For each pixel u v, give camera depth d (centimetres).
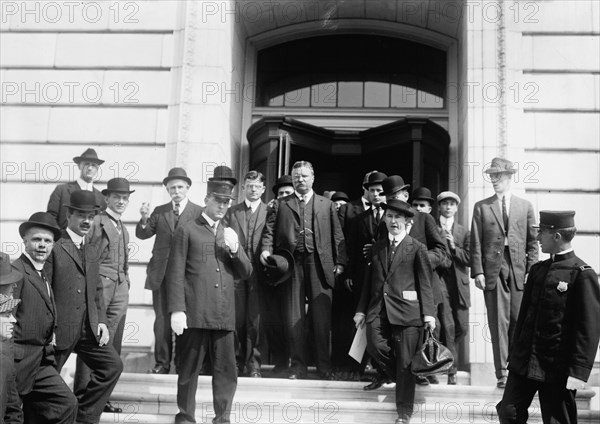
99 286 820
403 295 862
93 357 800
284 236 954
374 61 1383
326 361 946
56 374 752
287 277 927
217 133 1154
